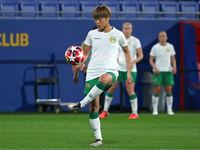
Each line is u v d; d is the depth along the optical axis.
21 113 38.44
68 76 41.47
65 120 29.77
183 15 50.47
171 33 43.19
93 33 16.33
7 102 40.81
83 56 16.42
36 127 24.39
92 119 16.20
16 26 40.81
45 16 47.78
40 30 41.19
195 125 25.97
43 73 41.25
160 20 43.09
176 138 19.05
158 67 36.50
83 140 18.11
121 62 30.77
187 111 41.47
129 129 23.28
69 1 50.97
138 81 42.91
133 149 15.07
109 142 17.39
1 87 40.75
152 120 29.70
